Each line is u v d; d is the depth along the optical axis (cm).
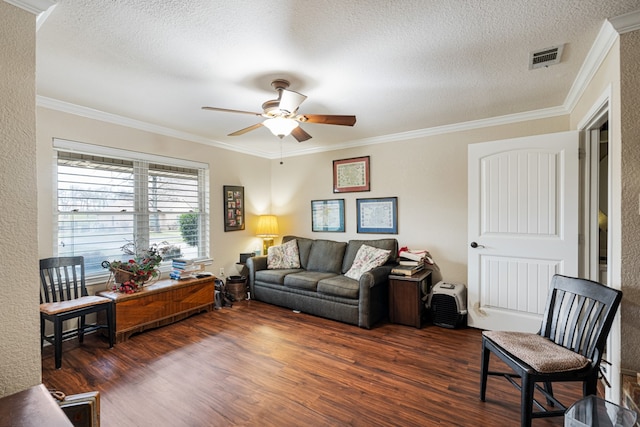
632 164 164
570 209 267
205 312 373
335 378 223
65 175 298
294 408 189
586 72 222
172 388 210
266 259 442
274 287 400
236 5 153
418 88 255
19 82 124
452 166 363
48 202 282
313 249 443
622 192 166
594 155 264
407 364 243
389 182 409
